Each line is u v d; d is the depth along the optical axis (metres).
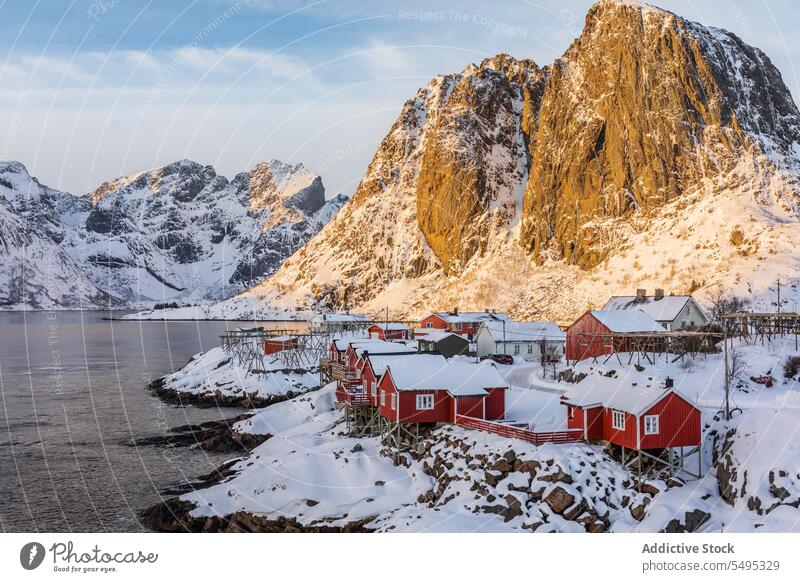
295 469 51.28
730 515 37.28
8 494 53.34
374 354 62.16
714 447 44.19
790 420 40.59
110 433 73.94
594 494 39.97
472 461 44.81
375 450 54.00
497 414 53.00
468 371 54.53
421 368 54.69
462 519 39.09
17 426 77.69
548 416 53.03
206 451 66.12
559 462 41.38
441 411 53.06
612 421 43.62
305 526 42.91
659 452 43.00
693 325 82.19
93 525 46.59
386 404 55.22
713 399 51.81
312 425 66.94
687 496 39.34
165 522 46.22
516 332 87.31
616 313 77.12
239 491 49.44
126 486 55.34
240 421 71.88
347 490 47.81
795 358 60.09
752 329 78.88
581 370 65.56
